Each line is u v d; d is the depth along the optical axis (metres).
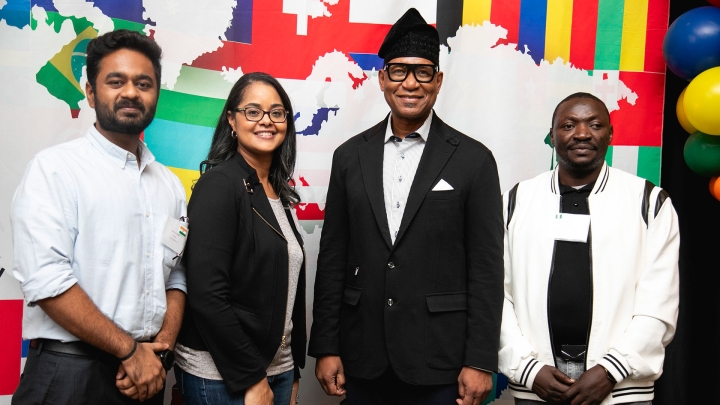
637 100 2.83
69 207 1.62
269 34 2.66
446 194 2.00
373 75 2.73
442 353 1.98
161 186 1.88
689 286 2.85
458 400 1.98
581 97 2.10
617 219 2.00
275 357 1.94
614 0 2.79
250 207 1.85
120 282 1.68
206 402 1.81
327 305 2.13
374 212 2.03
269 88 1.95
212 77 2.62
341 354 2.11
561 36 2.78
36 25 2.43
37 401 1.62
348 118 2.72
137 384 1.64
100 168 1.71
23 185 1.61
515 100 2.77
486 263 2.00
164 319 1.82
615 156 2.84
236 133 1.98
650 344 1.89
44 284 1.53
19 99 2.43
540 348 1.99
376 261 2.03
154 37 2.55
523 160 2.79
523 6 2.76
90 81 1.72
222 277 1.77
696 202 2.85
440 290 2.01
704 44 2.36
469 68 2.75
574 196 2.08
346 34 2.70
